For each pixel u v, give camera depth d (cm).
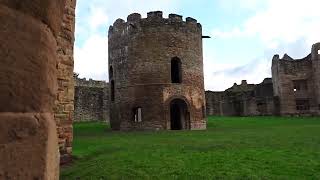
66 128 985
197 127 2683
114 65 2819
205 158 996
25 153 210
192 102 2686
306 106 4688
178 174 795
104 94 4081
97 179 762
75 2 1034
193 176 773
